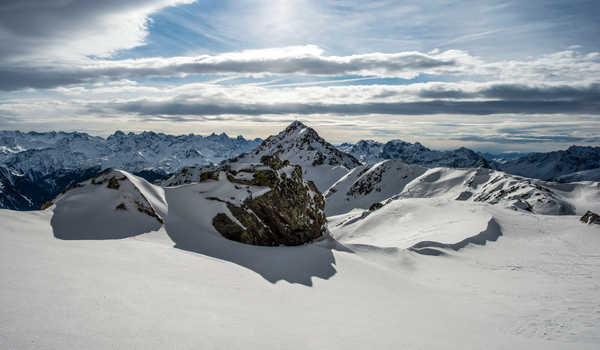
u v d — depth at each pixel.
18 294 7.75
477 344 12.08
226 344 7.99
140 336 7.25
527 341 13.03
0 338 5.82
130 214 23.62
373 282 20.73
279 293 14.91
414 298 18.59
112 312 8.12
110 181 26.34
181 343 7.41
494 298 19.89
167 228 24.03
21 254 10.97
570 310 17.11
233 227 27.22
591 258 31.70
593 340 13.22
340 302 15.30
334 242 32.16
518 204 88.50
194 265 15.77
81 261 11.91
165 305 9.57
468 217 54.41
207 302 10.92
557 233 44.19
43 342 6.04
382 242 51.16
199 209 28.59
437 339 11.95
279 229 28.95
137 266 13.20
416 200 75.00
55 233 17.86
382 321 13.23
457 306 18.09
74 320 7.21
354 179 180.38
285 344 8.99
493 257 33.41
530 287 22.42
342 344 9.87
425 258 31.83
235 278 15.47
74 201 23.44
